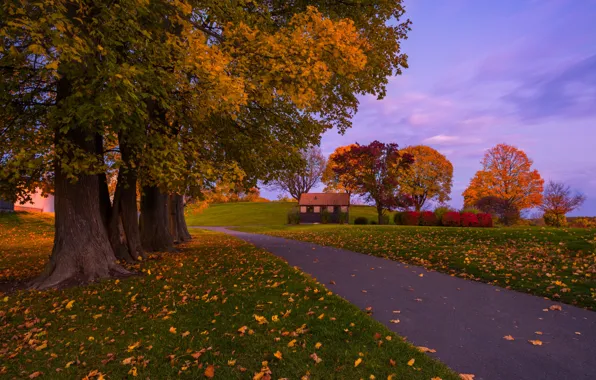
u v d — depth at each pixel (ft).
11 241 75.61
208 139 44.04
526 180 146.41
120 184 43.14
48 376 14.62
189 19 33.17
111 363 15.61
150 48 26.78
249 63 30.86
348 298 24.32
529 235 51.37
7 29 21.49
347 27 29.73
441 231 64.08
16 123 33.04
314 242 66.80
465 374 13.34
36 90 31.73
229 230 132.98
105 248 34.53
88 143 31.99
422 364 14.03
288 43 29.66
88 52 21.38
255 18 35.50
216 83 26.20
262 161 49.83
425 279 30.27
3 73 26.32
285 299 23.82
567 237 46.68
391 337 16.78
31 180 37.55
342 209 167.12
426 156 181.78
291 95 31.40
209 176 32.63
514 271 30.99
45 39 22.79
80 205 33.35
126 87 22.21
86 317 22.53
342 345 16.01
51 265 32.55
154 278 32.99
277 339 16.78
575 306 21.79
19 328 21.06
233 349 16.08
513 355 15.16
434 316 20.42
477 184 157.28
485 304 22.63
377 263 38.86
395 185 130.62
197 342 17.13
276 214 209.56
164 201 56.03
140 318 21.77
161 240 54.24
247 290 26.76
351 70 31.99
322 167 219.00
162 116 42.39
